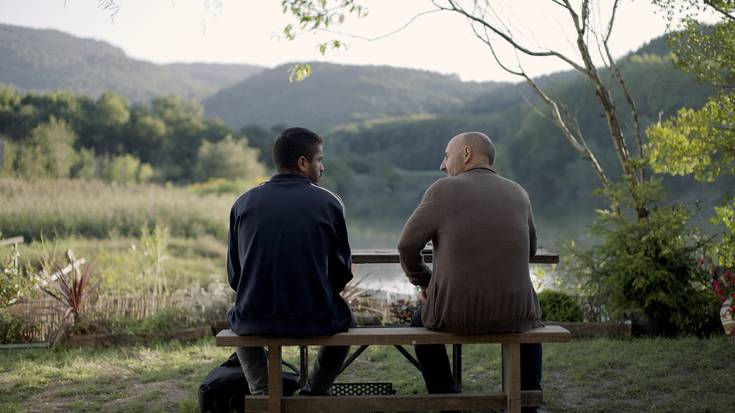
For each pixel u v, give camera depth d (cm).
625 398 396
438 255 301
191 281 1077
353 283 745
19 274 681
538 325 315
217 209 1825
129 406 397
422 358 336
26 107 4778
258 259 294
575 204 4959
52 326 602
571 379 440
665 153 627
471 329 295
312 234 296
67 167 3697
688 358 471
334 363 331
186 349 565
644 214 615
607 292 602
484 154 320
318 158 320
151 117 7375
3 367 496
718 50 611
